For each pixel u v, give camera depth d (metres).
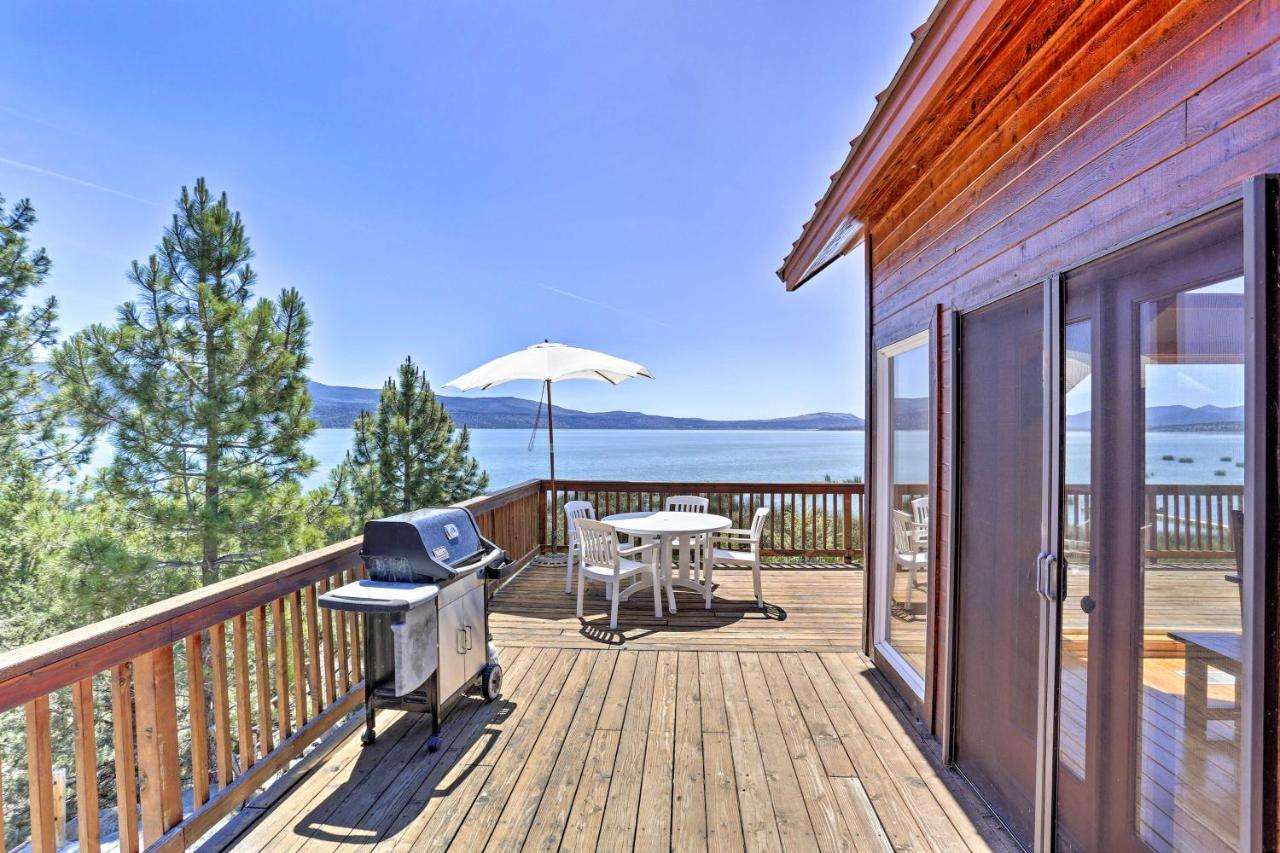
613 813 2.15
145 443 7.29
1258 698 1.09
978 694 2.24
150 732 1.87
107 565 6.82
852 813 2.14
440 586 2.60
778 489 6.39
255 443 7.98
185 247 7.70
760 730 2.74
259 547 8.01
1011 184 1.99
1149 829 1.39
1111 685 1.51
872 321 3.56
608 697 3.10
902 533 3.22
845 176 2.51
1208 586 1.22
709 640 3.97
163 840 1.86
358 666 3.07
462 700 3.07
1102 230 1.53
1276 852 1.07
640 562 4.89
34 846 1.49
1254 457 1.09
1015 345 1.97
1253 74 1.11
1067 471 1.68
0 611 7.00
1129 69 1.45
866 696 3.10
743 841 1.99
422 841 2.00
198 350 7.60
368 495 11.62
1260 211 1.07
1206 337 1.22
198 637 2.05
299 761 2.52
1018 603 1.96
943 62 1.63
